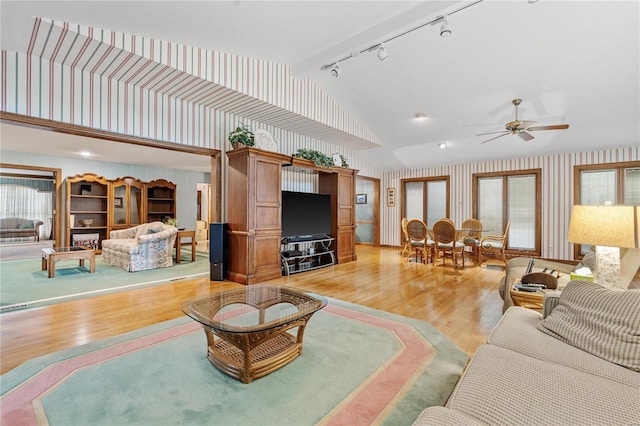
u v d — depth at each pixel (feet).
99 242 25.46
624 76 11.82
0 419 5.05
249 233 14.14
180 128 13.66
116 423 4.99
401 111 17.04
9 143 19.31
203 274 16.26
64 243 23.61
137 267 16.98
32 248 24.82
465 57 11.86
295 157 16.57
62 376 6.32
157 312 10.25
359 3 9.19
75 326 8.98
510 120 16.44
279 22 9.97
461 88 14.01
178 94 13.10
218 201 15.23
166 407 5.40
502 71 12.36
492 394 3.71
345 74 14.38
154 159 24.79
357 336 8.44
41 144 19.61
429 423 3.23
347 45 11.50
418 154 23.75
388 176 28.81
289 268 17.21
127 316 9.84
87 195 24.53
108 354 7.28
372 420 5.13
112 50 9.79
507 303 9.23
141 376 6.35
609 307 4.87
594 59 11.02
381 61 12.88
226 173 15.42
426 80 13.78
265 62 13.66
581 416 3.30
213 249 14.74
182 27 9.82
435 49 11.63
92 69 10.99
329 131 18.17
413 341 8.14
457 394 3.84
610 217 6.06
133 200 26.86
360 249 27.22
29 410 5.27
